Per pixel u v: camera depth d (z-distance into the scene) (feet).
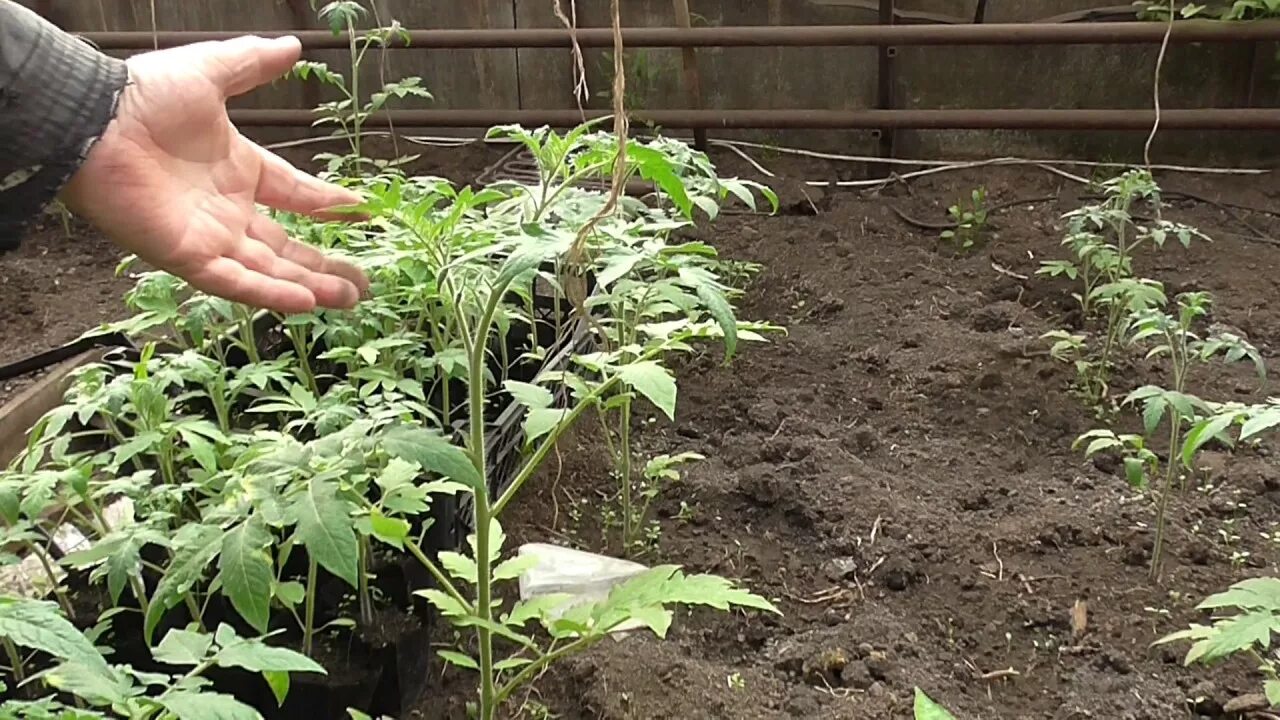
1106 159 17.22
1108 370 11.32
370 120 17.63
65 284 14.93
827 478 9.53
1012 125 16.22
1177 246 14.48
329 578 7.71
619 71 4.92
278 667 4.58
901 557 8.53
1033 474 9.78
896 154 17.72
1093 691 7.24
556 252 4.84
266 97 19.15
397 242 6.48
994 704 7.23
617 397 6.93
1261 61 16.25
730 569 8.64
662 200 13.20
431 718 7.16
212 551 5.21
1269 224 15.19
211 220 5.71
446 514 8.05
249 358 9.30
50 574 7.51
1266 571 8.31
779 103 17.98
